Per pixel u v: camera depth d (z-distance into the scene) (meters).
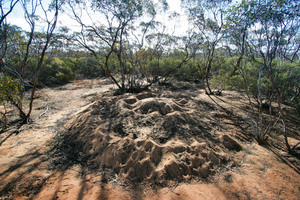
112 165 2.71
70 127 4.03
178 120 3.51
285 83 4.52
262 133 3.46
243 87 5.62
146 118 3.51
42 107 6.24
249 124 4.38
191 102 5.09
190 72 11.97
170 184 2.35
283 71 4.71
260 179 2.48
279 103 3.24
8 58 4.65
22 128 4.34
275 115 5.15
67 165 2.84
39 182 2.42
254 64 5.01
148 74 10.83
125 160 2.72
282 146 3.46
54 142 3.56
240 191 2.26
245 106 5.86
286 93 4.81
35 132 4.11
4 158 3.00
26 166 2.77
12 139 3.75
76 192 2.25
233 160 2.89
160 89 9.27
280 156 3.09
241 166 2.77
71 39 6.62
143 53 8.36
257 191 2.26
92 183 2.41
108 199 2.14
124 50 7.69
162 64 11.03
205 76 8.11
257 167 2.74
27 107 6.26
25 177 2.51
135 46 8.17
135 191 2.27
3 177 2.49
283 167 2.78
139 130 3.23
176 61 11.27
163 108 3.88
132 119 3.52
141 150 2.75
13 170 2.66
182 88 9.91
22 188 2.30
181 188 2.29
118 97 5.00
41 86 10.44
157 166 2.58
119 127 3.34
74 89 10.13
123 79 7.74
